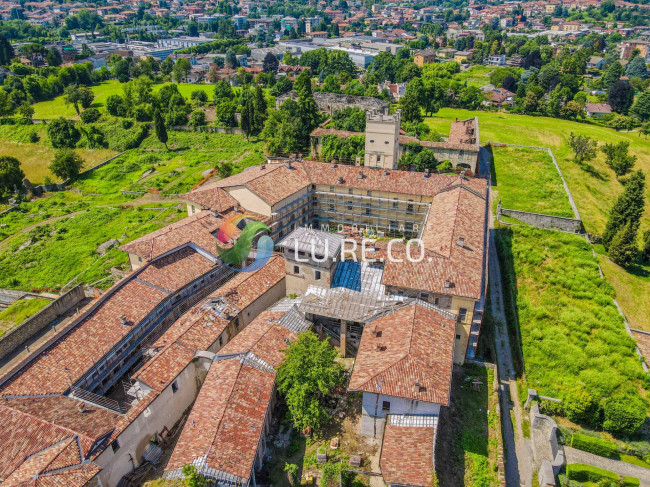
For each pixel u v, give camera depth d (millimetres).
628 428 60688
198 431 53031
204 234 86312
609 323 82438
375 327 64688
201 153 165500
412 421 55188
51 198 141625
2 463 48688
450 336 62250
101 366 63094
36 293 93562
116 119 190625
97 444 50656
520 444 61250
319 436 59688
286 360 60344
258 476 55156
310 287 74562
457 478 54625
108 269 99812
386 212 104125
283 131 147000
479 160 146500
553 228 114625
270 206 94062
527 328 81438
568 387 69188
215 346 67438
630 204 103688
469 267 69438
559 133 173875
